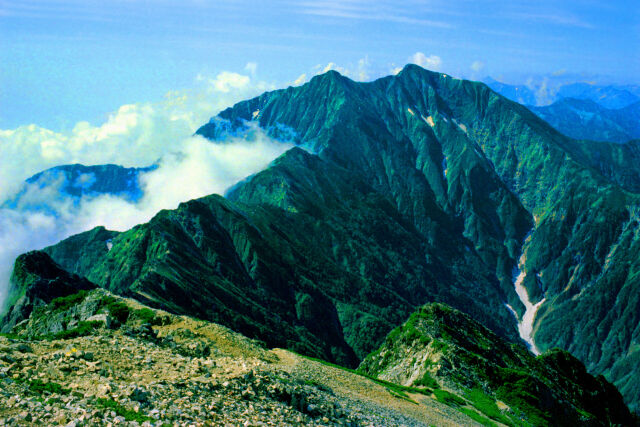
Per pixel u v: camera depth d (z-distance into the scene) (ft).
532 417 334.85
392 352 453.58
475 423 268.82
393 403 239.09
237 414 128.67
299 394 162.20
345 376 257.14
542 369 475.31
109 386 117.08
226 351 220.64
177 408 117.60
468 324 493.77
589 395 475.72
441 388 345.31
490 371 382.22
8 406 99.81
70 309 303.27
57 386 114.01
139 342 166.50
